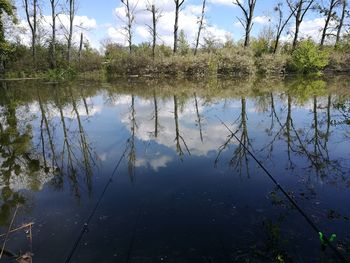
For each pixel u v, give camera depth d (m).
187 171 5.96
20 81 28.45
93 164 6.54
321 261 3.28
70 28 33.34
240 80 25.48
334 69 29.61
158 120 10.77
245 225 4.01
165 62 30.64
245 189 5.10
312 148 7.11
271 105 12.84
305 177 5.51
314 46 27.83
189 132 8.98
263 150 7.10
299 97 14.47
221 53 30.09
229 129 9.17
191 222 4.12
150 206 4.61
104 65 33.84
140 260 3.41
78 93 18.86
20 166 6.62
